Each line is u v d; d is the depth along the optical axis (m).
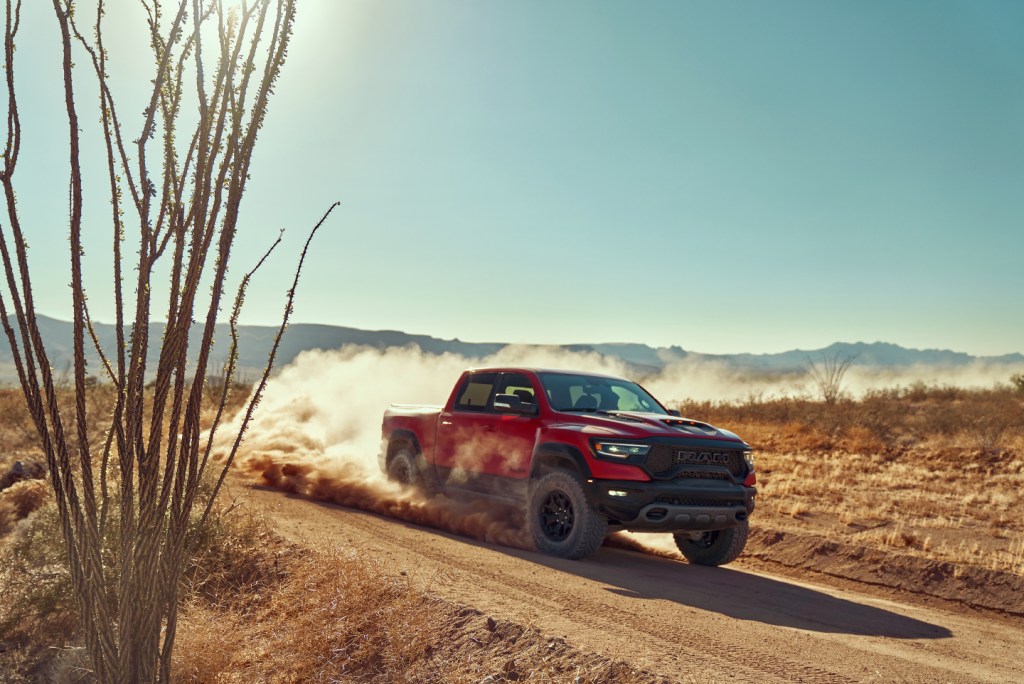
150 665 3.50
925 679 4.58
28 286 3.20
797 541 10.12
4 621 5.64
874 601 7.66
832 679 4.38
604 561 8.39
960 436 21.03
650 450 7.97
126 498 3.44
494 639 4.85
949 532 10.67
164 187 3.36
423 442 10.78
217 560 6.80
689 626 5.38
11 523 8.90
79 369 3.32
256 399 3.71
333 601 5.57
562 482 8.36
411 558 7.09
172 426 3.49
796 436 22.53
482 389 10.16
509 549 8.55
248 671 5.07
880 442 20.25
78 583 3.40
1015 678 4.94
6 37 3.04
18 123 3.08
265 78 3.45
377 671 4.88
